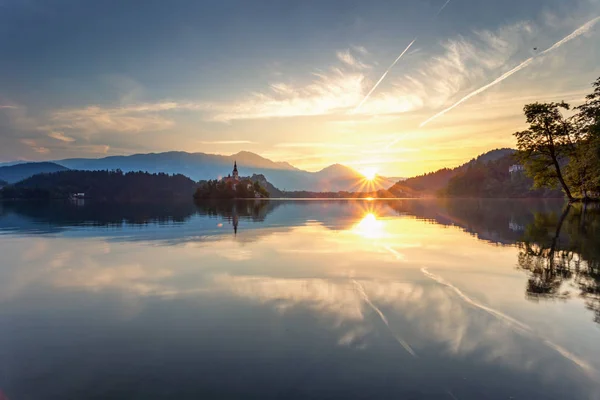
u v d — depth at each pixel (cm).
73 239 2147
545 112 4812
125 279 1136
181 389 504
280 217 4228
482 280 1048
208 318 779
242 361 582
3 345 656
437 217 3975
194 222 3459
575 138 4781
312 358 587
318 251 1644
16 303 905
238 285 1047
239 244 1891
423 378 520
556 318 734
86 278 1155
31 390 509
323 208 7306
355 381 516
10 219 4016
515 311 778
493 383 503
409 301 869
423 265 1288
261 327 721
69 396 492
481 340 639
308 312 805
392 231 2500
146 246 1836
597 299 850
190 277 1151
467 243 1820
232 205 9769
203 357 598
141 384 519
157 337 683
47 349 639
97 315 811
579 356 575
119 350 631
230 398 479
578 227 2339
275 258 1470
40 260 1469
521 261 1311
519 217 3450
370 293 945
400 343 634
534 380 509
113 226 3031
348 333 683
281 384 511
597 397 469
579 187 5088
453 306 823
